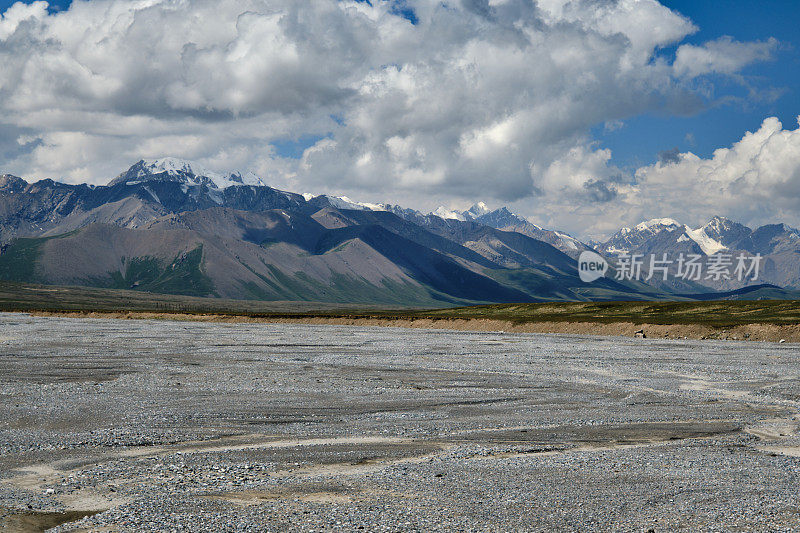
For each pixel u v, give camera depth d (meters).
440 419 37.41
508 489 21.86
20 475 23.92
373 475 23.77
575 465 25.56
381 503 20.12
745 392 49.72
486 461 26.31
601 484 22.62
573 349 92.44
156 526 17.77
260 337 117.56
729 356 81.25
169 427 34.25
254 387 51.00
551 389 51.09
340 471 24.58
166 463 25.75
